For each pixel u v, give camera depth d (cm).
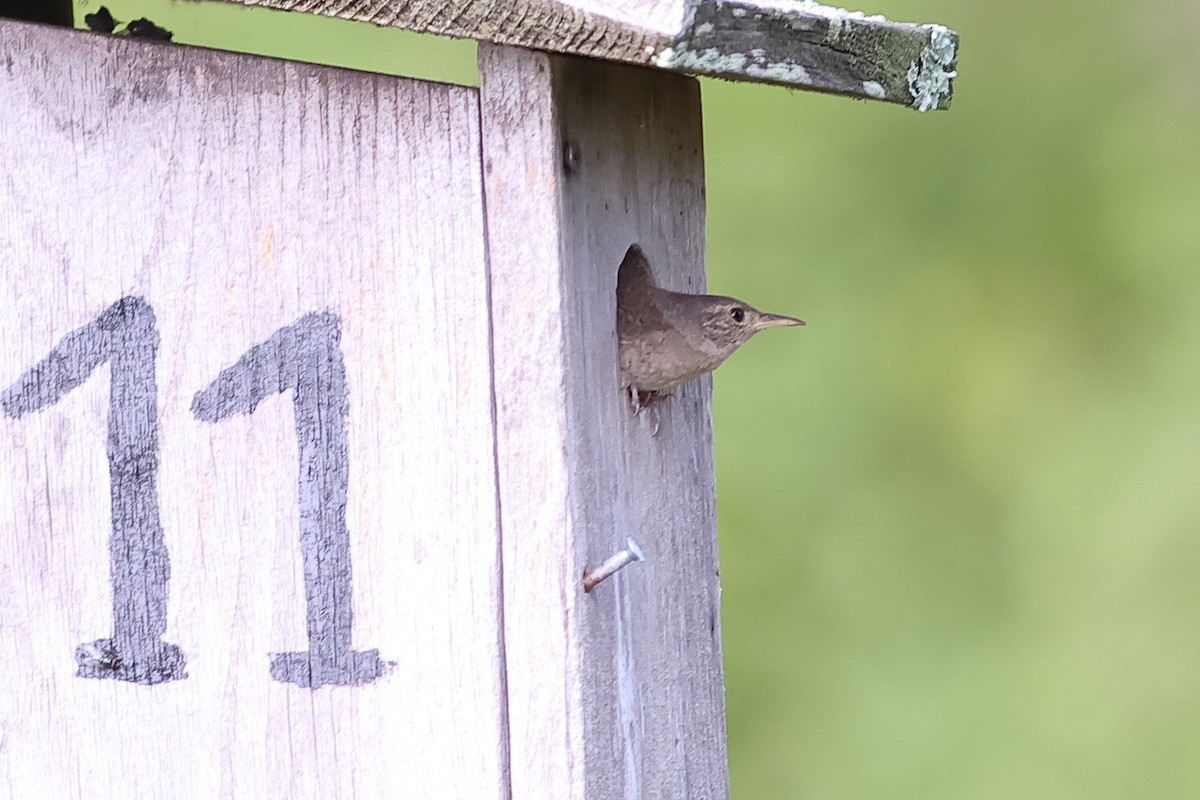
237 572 559
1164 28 1251
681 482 620
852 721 1102
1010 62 1256
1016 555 1140
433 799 552
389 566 553
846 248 1205
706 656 629
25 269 560
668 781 596
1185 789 1063
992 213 1218
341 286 551
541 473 536
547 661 539
